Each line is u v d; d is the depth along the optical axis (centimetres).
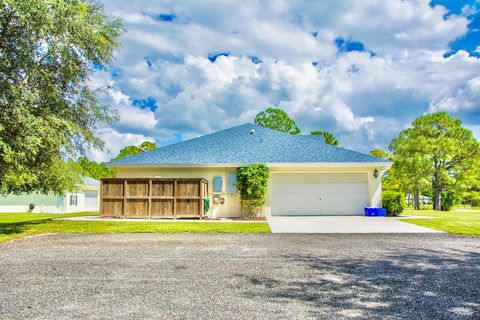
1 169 1042
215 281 501
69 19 1049
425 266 597
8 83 1009
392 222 1313
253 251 742
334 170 1717
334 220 1416
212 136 2055
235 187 1684
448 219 1404
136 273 550
